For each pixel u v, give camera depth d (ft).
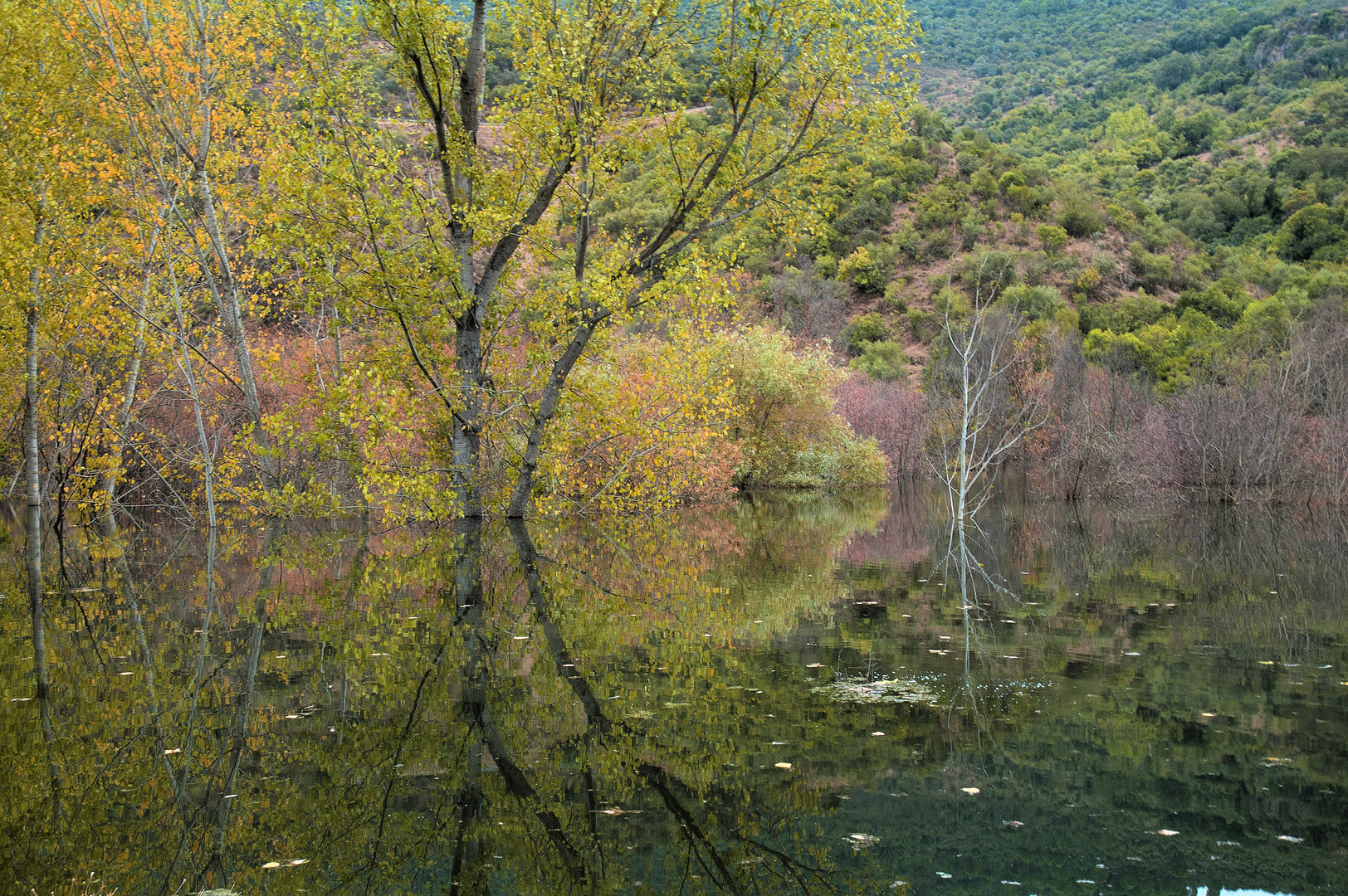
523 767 13.79
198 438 63.46
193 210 54.24
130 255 53.52
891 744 14.85
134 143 53.06
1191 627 25.07
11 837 11.41
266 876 10.33
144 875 10.32
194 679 18.80
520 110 46.70
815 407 94.94
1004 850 10.82
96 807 12.29
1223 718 16.29
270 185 43.50
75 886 10.02
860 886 9.91
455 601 28.22
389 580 32.63
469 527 51.72
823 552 43.14
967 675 19.38
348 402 43.32
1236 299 179.52
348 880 10.19
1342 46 346.33
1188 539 50.37
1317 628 24.98
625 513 61.41
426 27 42.55
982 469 67.15
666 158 47.03
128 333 51.44
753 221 48.29
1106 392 97.19
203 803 12.47
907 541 48.83
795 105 46.83
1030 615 26.76
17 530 51.67
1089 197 221.25
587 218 48.06
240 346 52.85
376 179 40.70
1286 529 55.98
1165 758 14.19
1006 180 213.87
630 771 13.64
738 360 89.86
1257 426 75.31
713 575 34.68
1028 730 15.57
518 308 49.06
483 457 54.03
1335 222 213.25
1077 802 12.39
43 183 48.78
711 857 10.82
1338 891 9.72
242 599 28.66
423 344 44.27
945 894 9.73
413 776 13.44
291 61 43.78
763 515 65.31
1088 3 613.11
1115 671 19.85
